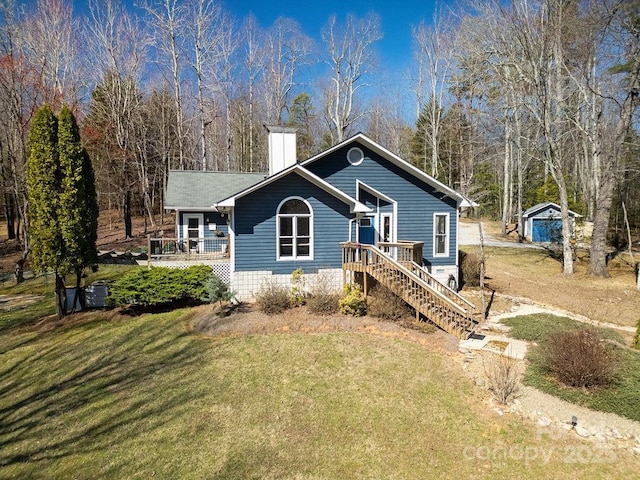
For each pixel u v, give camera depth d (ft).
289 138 52.95
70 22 88.43
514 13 60.23
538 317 37.83
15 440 21.29
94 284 44.93
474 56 73.15
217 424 21.57
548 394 23.11
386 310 35.94
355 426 21.04
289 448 19.43
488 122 104.32
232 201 40.45
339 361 28.40
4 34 66.03
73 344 34.35
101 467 18.63
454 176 134.00
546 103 60.80
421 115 117.91
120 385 26.68
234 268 42.47
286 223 43.55
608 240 94.48
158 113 117.50
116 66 98.48
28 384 27.91
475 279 51.83
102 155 108.99
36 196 39.78
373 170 48.34
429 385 24.97
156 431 21.21
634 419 20.45
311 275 43.96
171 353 31.32
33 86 67.05
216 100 115.34
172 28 98.99
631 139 77.30
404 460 18.47
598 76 63.98
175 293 41.65
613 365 24.04
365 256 40.14
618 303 44.47
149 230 106.63
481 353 29.43
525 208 130.31
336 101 115.14
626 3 52.95
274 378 26.35
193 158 126.21
